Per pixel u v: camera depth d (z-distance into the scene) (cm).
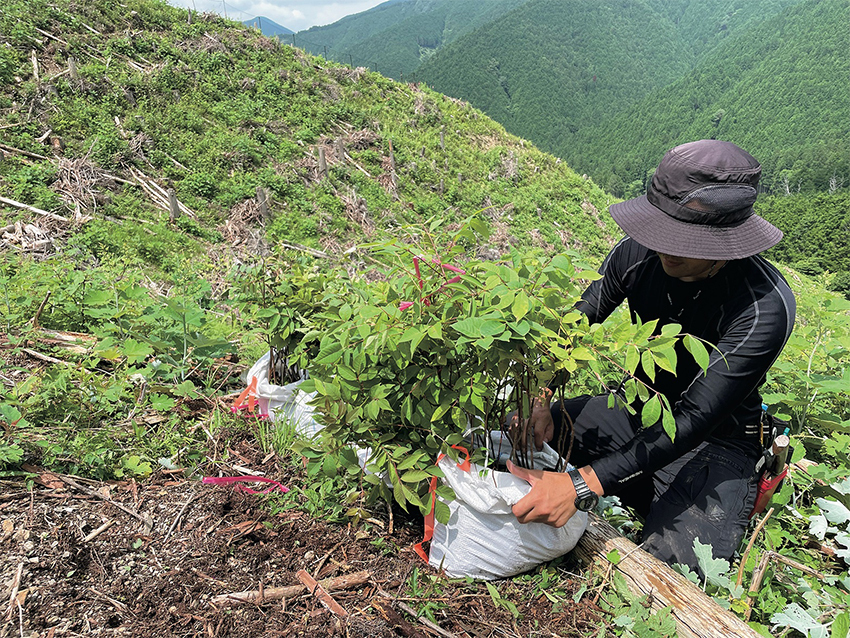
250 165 1673
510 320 153
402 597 172
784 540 228
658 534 204
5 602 154
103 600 161
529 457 200
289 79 2166
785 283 194
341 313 181
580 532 193
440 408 172
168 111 1677
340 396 181
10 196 1053
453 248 178
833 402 316
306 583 172
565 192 2712
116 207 1195
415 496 177
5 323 342
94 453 215
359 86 2509
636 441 184
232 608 162
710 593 188
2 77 1397
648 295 220
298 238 1484
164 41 1917
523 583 188
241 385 318
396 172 2125
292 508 210
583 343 163
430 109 2670
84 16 1791
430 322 163
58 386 247
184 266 1027
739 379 183
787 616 165
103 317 327
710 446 219
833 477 238
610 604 172
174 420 257
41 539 178
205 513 202
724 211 168
